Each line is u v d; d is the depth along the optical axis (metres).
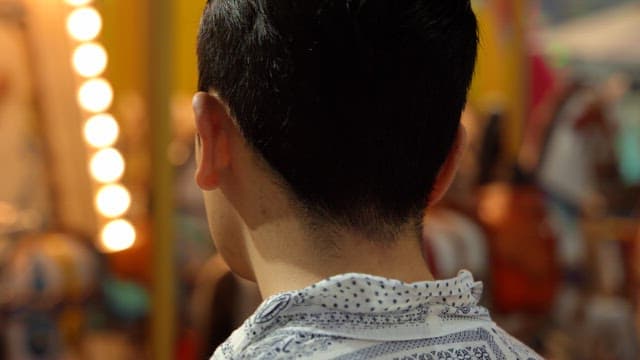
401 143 0.66
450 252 3.28
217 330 2.87
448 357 0.64
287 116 0.65
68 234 2.64
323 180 0.66
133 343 2.76
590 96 3.59
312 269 0.67
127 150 2.74
